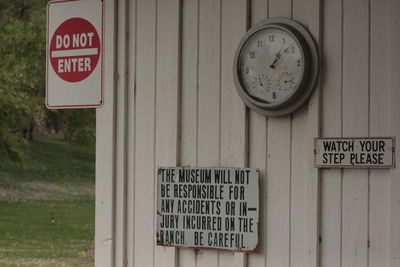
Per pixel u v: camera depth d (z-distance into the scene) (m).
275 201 3.38
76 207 13.80
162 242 3.66
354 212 3.19
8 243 10.98
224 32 3.53
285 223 3.35
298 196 3.31
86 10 3.93
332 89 3.23
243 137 3.46
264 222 3.40
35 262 9.66
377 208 3.13
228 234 3.48
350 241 3.19
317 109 3.25
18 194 14.34
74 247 10.83
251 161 3.45
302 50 3.22
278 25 3.29
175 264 3.65
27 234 11.69
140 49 3.78
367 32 3.16
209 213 3.53
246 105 3.45
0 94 11.78
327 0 3.25
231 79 3.50
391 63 3.10
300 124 3.32
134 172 3.80
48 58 4.04
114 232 3.85
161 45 3.72
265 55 3.34
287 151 3.35
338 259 3.21
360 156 3.16
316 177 3.25
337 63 3.22
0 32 13.45
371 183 3.15
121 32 3.83
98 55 3.89
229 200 3.48
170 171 3.65
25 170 15.55
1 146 12.41
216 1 3.55
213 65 3.56
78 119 14.50
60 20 4.01
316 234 3.25
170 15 3.69
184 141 3.64
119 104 3.84
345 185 3.21
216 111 3.55
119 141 3.83
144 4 3.78
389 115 3.10
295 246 3.31
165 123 3.70
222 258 3.52
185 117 3.65
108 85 3.86
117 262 3.83
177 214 3.62
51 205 13.81
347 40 3.20
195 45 3.62
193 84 3.62
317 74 3.24
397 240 3.07
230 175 3.48
